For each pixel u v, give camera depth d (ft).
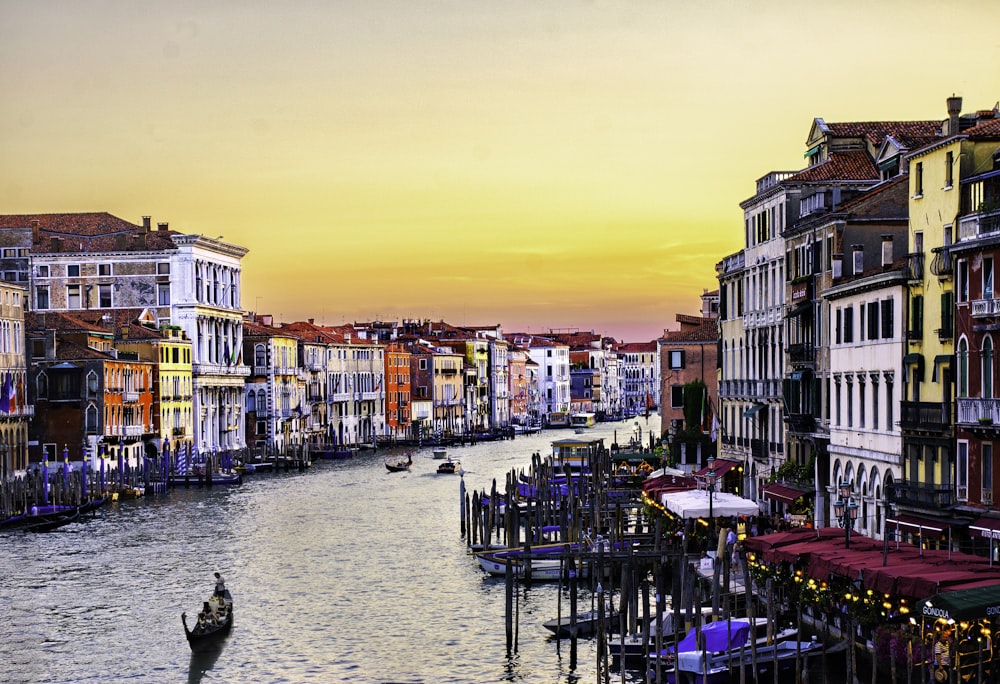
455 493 312.91
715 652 119.65
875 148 208.54
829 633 123.54
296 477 366.43
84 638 153.99
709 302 353.92
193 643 147.95
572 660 138.92
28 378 334.03
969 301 140.05
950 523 139.54
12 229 418.10
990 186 142.51
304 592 178.70
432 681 133.69
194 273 411.34
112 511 273.95
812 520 178.29
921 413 148.36
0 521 244.01
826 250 186.70
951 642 99.81
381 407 561.43
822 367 188.24
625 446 393.70
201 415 405.59
